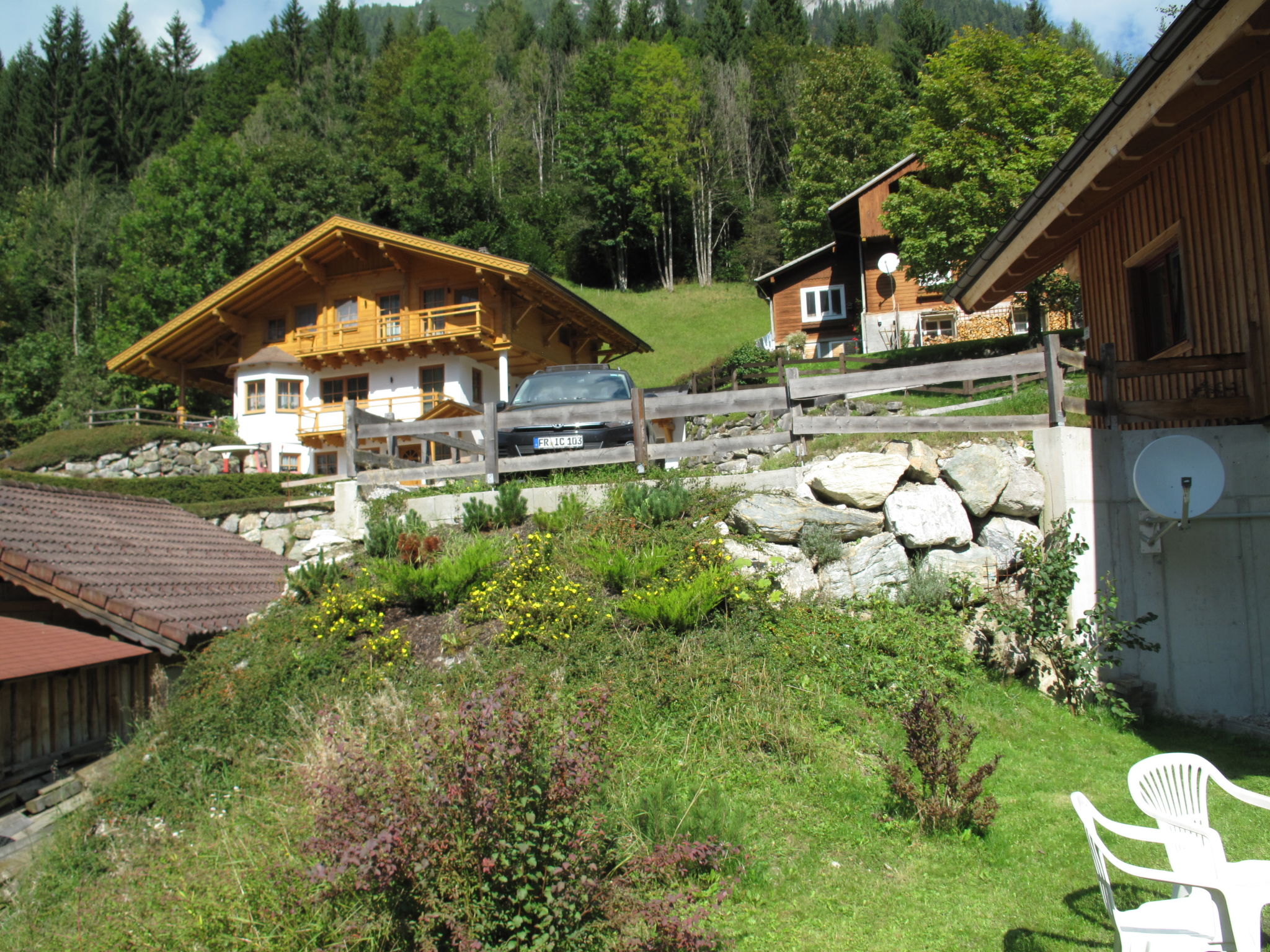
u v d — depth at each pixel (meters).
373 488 10.87
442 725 4.52
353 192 46.09
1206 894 3.71
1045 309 22.77
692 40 74.25
